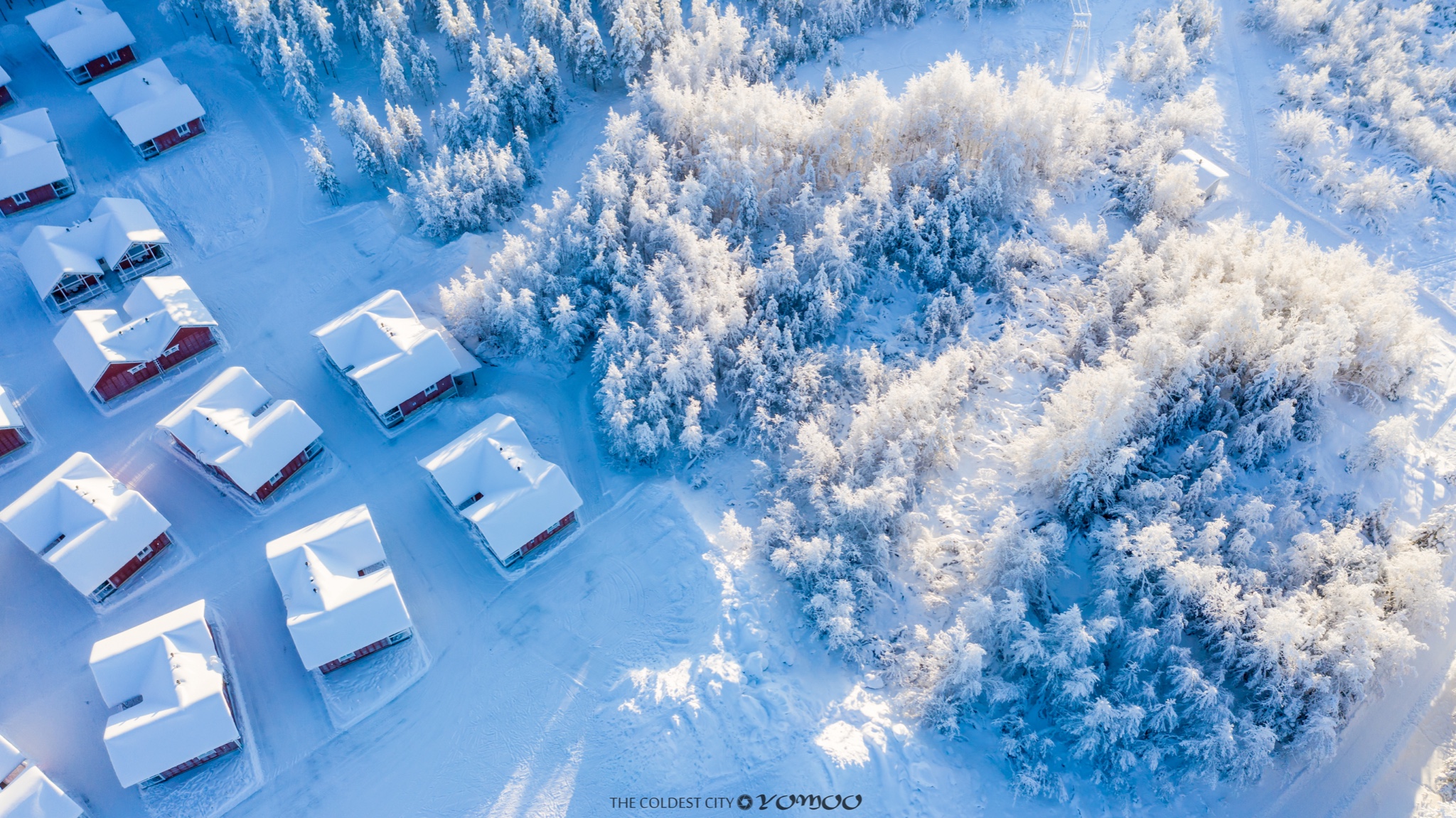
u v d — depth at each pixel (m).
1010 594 43.94
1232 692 45.91
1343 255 59.72
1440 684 48.16
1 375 61.19
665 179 66.56
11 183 69.56
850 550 49.09
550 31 82.81
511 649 49.06
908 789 42.84
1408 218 69.19
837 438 56.28
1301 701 43.88
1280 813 44.22
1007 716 45.16
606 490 56.72
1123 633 45.50
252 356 63.38
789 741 44.16
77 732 46.00
